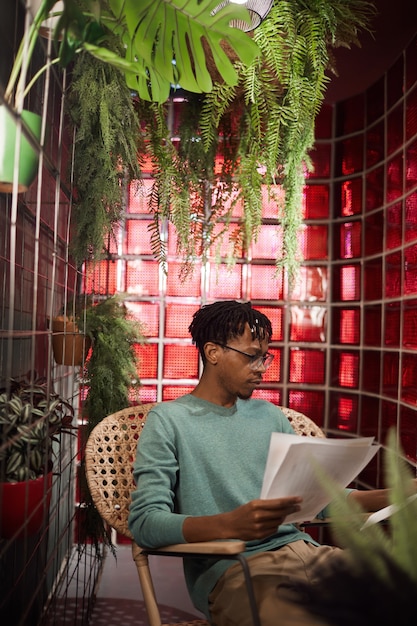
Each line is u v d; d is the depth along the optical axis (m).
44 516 1.50
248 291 2.85
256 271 2.85
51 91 1.88
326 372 2.85
